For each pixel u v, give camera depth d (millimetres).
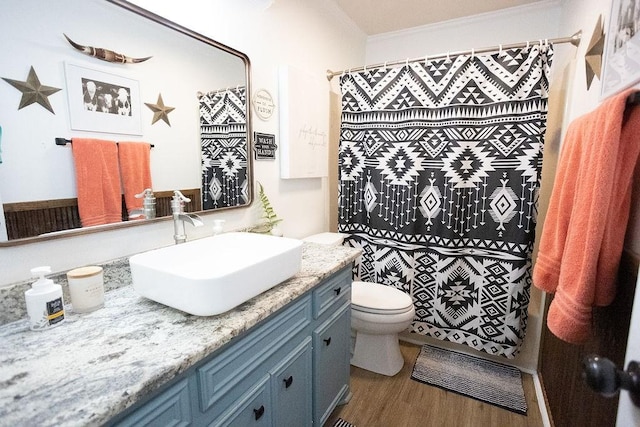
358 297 1745
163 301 822
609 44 1024
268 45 1550
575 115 1566
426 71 1741
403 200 1872
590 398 961
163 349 661
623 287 805
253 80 1481
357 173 2027
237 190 1459
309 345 1145
